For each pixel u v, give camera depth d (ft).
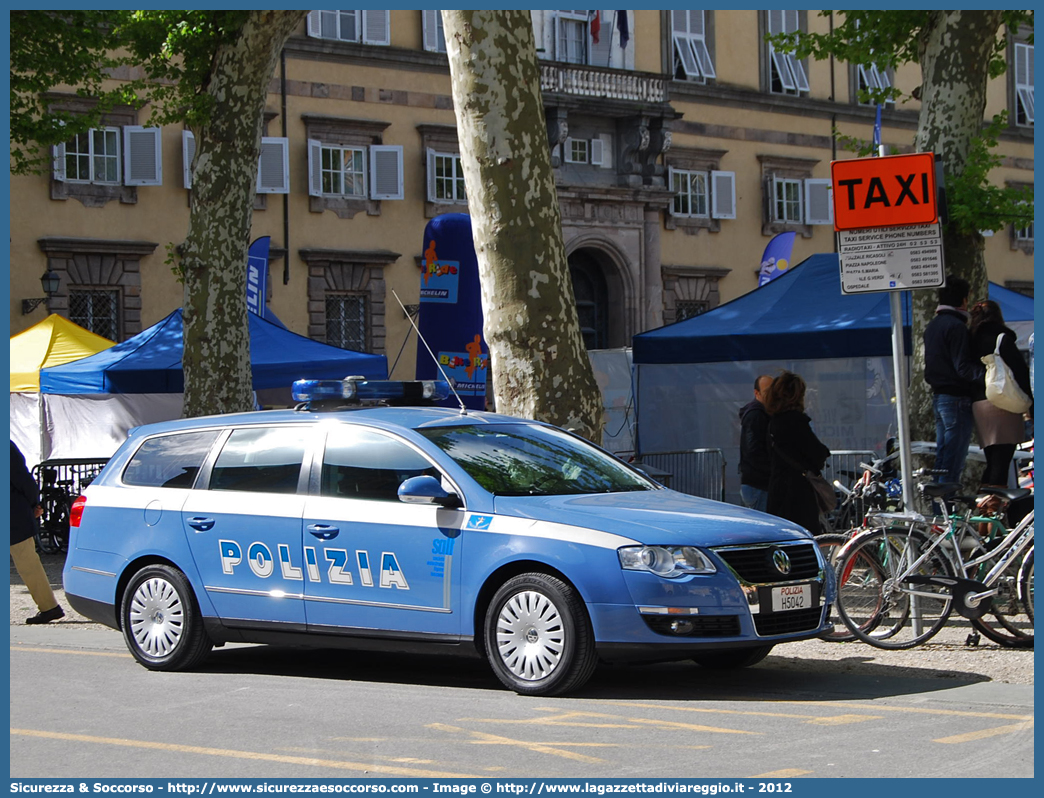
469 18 38.93
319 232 117.50
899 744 21.79
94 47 74.02
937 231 30.81
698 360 59.57
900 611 31.12
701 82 139.13
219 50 66.08
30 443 78.95
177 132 110.93
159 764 21.49
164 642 31.30
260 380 69.05
